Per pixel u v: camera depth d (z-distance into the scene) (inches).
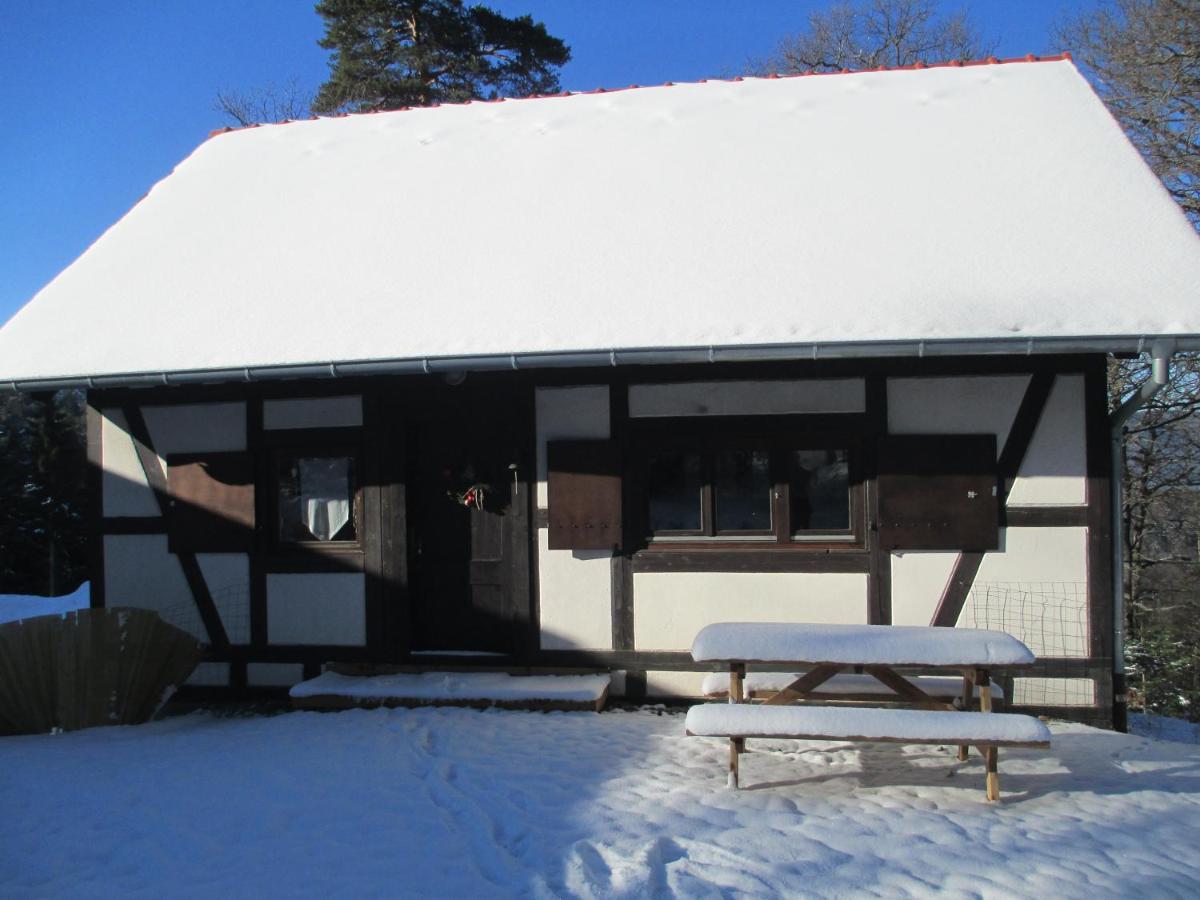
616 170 312.2
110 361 264.4
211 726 255.1
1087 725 243.8
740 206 284.4
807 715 181.5
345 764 207.2
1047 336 218.5
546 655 269.4
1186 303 222.8
